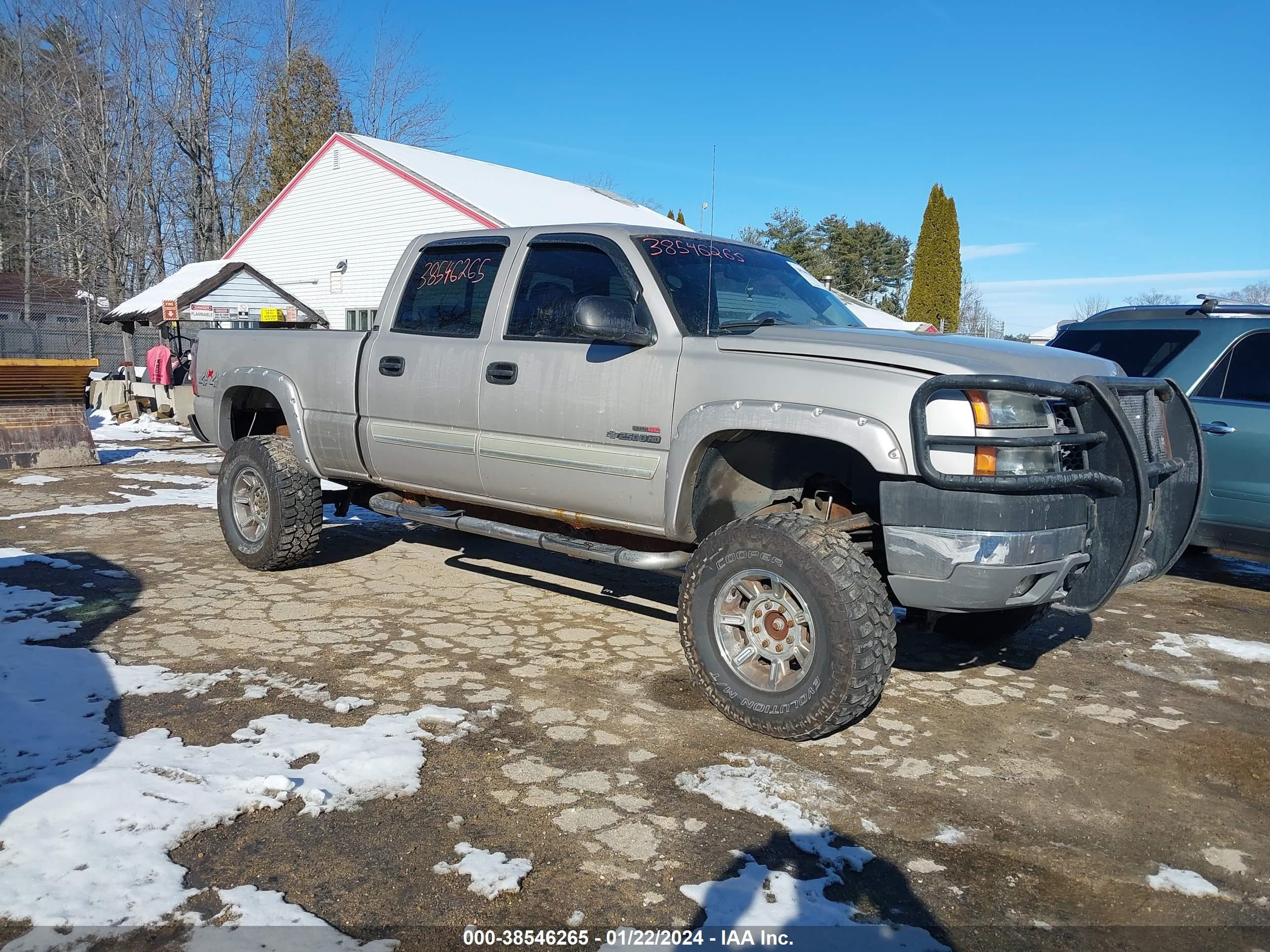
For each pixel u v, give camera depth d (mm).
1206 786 3543
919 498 3482
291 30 40375
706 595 3916
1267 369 6348
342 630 5078
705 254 4680
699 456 4031
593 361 4383
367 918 2545
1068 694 4500
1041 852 3021
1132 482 3619
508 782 3350
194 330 22984
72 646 4648
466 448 4953
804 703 3617
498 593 5957
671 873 2801
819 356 3779
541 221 22906
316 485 6031
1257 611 6148
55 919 2480
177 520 8008
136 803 3072
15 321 37281
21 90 36812
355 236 25266
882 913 2648
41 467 10953
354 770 3371
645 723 3938
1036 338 30391
